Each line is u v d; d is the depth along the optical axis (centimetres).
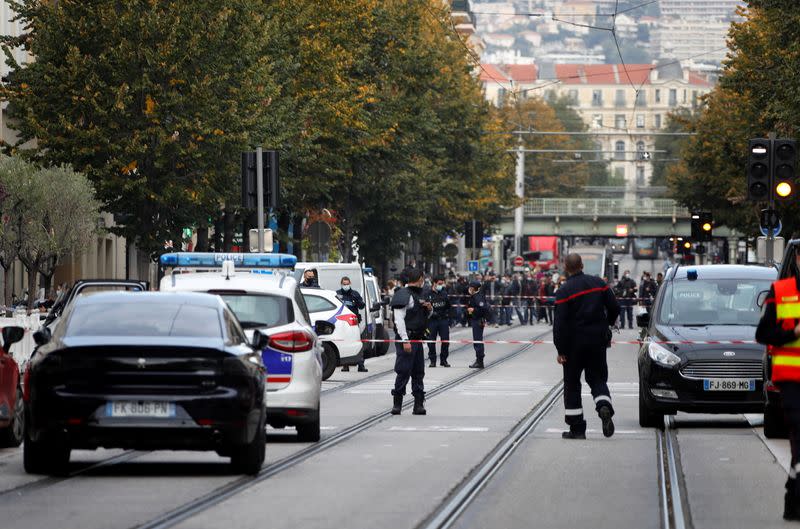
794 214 9112
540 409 4616
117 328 2775
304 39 8569
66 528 2170
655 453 3294
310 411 3462
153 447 2719
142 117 7088
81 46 7169
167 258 4588
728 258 17912
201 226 7538
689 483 2750
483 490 2656
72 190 6825
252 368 2783
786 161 5675
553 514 2350
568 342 3591
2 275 8406
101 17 7031
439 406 4747
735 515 2336
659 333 3959
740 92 8450
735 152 9550
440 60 11331
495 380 6181
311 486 2697
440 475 2867
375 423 4100
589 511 2383
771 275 4162
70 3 7150
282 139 7575
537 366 7344
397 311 4381
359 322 7412
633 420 4222
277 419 3431
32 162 7112
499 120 14988
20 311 5372
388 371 6888
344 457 3200
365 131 9594
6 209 6750
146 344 2697
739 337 3900
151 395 2689
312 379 3466
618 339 10981
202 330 2781
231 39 7200
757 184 5684
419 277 4391
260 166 5725
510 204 16050
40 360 2725
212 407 2695
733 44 8888
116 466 3028
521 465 3056
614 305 3606
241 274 3544
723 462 3103
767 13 8231
